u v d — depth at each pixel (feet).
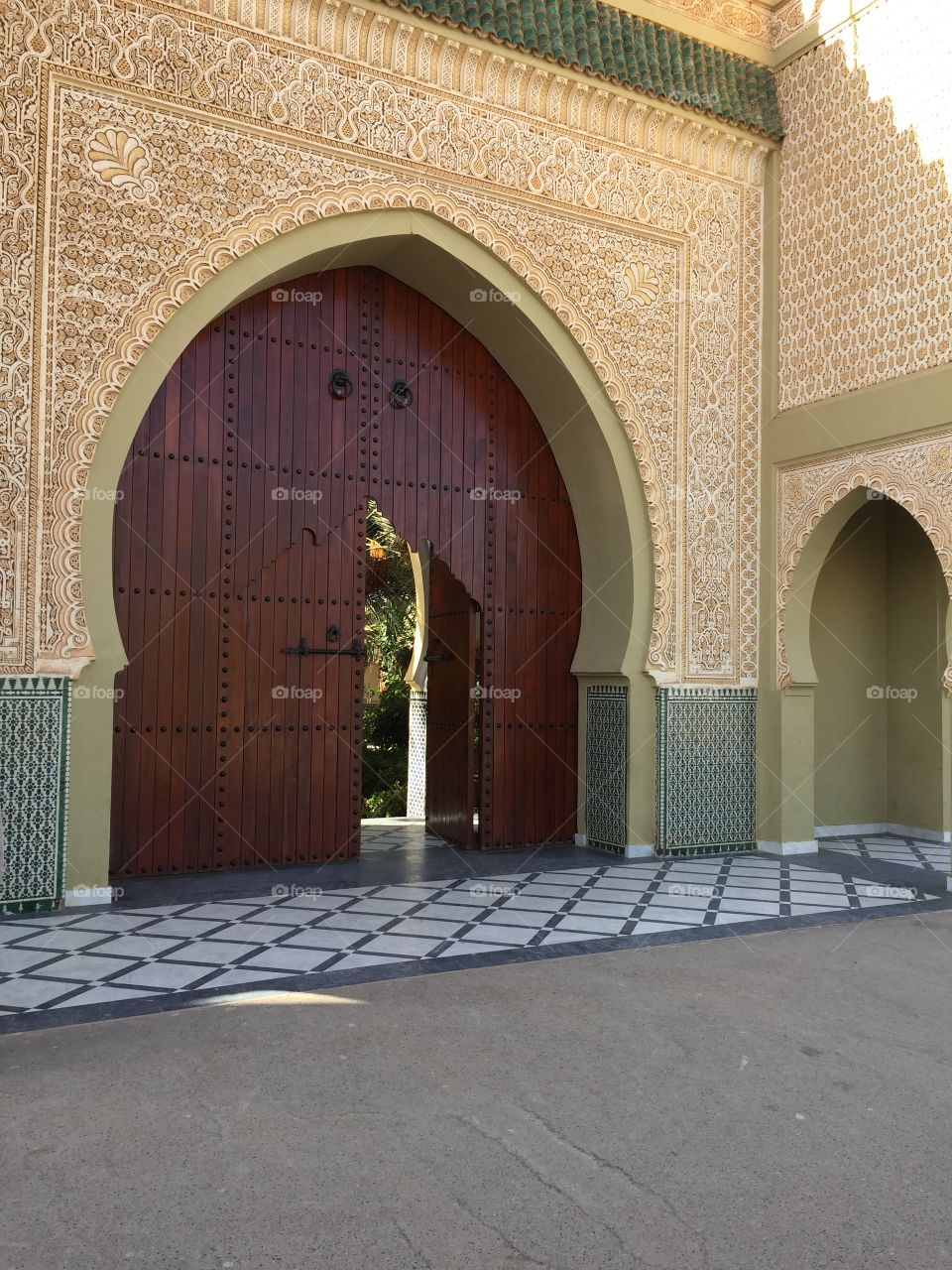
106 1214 5.83
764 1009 9.72
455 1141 6.83
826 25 18.16
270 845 16.48
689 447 18.58
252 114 14.80
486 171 16.56
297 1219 5.82
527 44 16.46
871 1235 5.77
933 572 20.77
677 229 18.44
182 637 15.75
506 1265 5.41
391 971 10.75
